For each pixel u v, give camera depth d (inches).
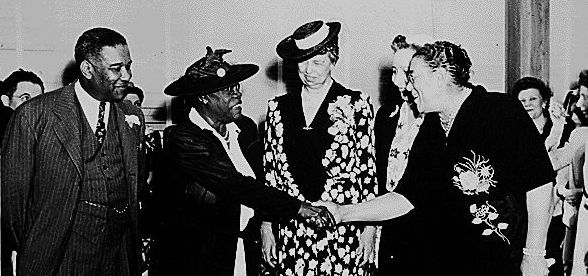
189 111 124.8
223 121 123.9
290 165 127.4
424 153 107.5
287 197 121.0
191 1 218.4
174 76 218.5
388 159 134.4
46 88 211.5
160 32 217.3
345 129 125.7
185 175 122.6
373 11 226.2
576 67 237.8
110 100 115.2
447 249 105.1
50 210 110.5
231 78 120.6
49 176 110.2
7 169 109.9
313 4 223.1
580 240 165.9
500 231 99.5
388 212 113.7
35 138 110.0
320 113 126.4
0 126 161.2
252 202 119.9
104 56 112.3
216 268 121.5
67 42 212.5
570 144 189.5
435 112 102.8
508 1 227.1
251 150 145.6
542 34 220.4
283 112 129.0
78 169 110.9
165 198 125.0
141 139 124.4
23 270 110.6
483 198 99.5
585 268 165.3
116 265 118.5
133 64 215.0
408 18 229.0
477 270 101.7
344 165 125.3
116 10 214.5
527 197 99.0
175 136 121.8
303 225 126.7
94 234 114.3
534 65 220.2
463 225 101.9
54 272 111.5
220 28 219.6
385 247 132.7
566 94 232.8
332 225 123.2
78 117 113.1
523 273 99.9
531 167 96.4
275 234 133.0
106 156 116.0
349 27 224.7
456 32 231.9
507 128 97.0
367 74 226.4
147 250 159.9
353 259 127.9
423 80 99.7
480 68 233.8
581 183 187.2
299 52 123.8
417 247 117.7
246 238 138.4
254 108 219.6
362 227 129.0
